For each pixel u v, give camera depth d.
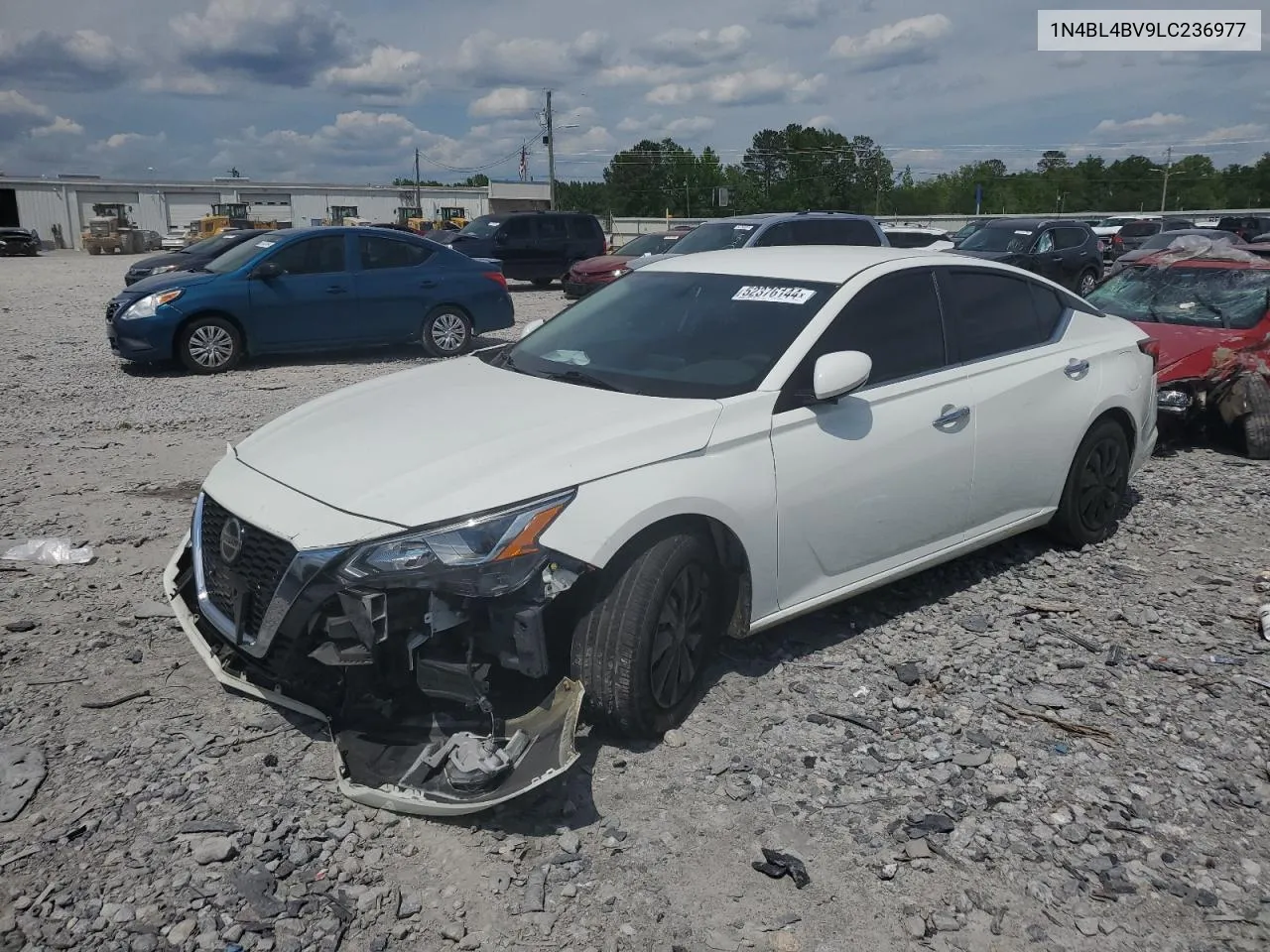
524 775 3.11
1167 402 8.17
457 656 3.28
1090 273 21.44
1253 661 4.46
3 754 3.49
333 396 4.58
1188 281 9.33
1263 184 106.50
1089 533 5.80
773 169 101.19
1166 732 3.88
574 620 3.53
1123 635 4.71
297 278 12.28
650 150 105.56
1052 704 4.04
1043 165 109.25
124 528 5.90
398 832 3.18
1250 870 3.11
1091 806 3.40
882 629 4.69
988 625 4.77
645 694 3.55
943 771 3.57
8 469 7.23
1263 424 8.02
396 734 3.35
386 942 2.73
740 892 2.97
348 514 3.34
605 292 5.24
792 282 4.61
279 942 2.70
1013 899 2.96
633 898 2.92
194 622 3.80
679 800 3.37
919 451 4.50
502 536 3.24
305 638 3.30
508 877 2.99
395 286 12.94
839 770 3.57
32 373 11.66
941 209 100.00
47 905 2.79
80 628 4.51
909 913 2.90
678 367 4.29
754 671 4.24
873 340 4.49
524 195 66.25
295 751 3.58
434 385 4.46
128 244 57.34
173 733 3.67
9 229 50.38
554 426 3.74
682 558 3.61
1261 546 5.96
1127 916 2.90
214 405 9.84
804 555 4.13
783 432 4.01
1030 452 5.15
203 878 2.92
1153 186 104.88
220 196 72.69
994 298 5.20
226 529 3.58
